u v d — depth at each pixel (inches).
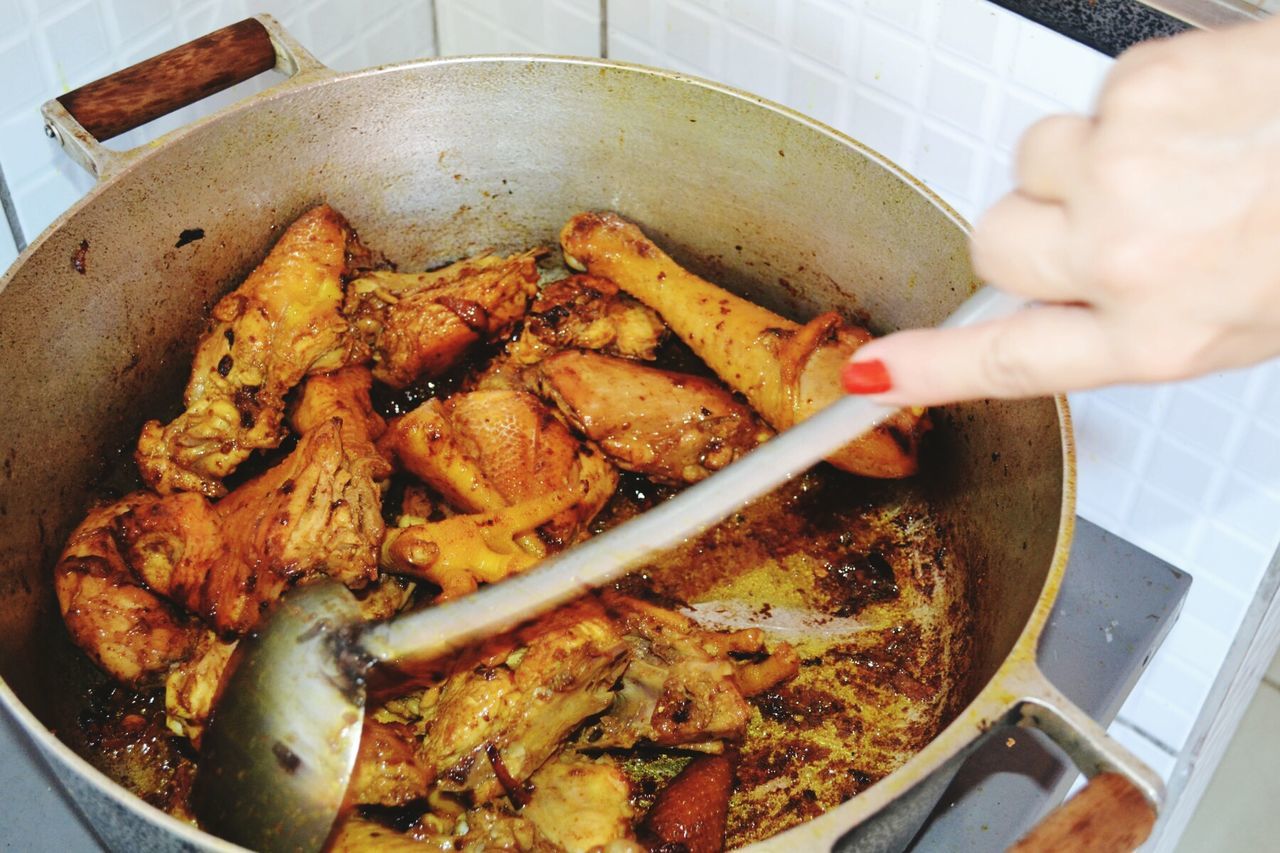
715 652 28.1
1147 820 22.4
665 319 33.3
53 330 29.2
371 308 32.9
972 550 30.4
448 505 31.2
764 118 31.9
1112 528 34.9
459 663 27.0
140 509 29.3
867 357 19.5
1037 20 29.6
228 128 31.0
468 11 40.3
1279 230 17.2
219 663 27.6
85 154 29.5
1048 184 18.0
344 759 24.4
